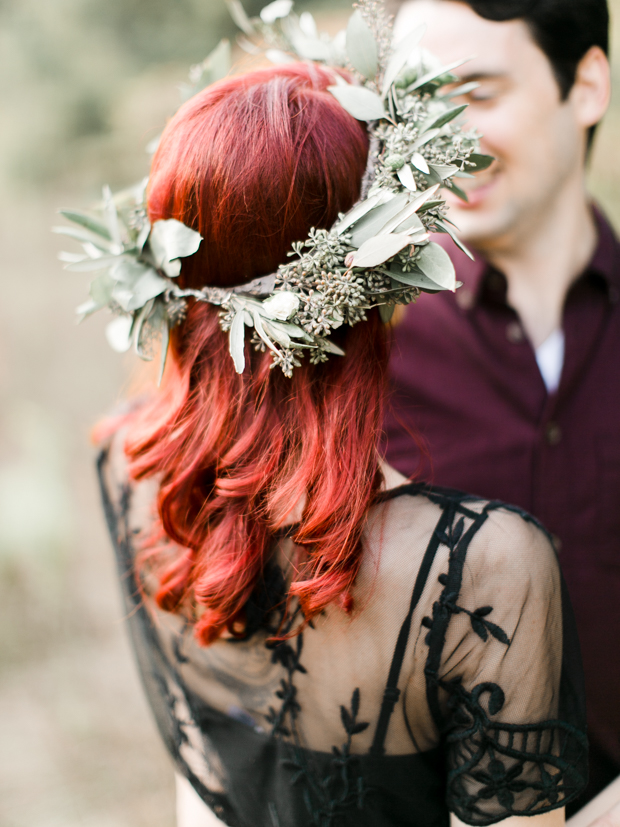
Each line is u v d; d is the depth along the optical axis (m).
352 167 0.86
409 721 0.92
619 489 1.52
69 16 8.79
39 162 8.23
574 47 1.35
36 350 5.29
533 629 0.87
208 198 0.85
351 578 0.86
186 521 0.98
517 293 1.58
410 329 1.70
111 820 2.47
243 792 1.04
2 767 2.68
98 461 1.25
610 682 1.49
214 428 0.92
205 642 0.94
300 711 0.96
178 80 7.74
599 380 1.54
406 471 1.70
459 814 0.91
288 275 0.86
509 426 1.60
